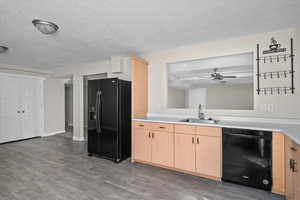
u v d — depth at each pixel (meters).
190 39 2.93
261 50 2.68
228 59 3.01
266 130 2.12
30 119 5.30
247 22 2.29
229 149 2.35
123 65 4.04
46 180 2.51
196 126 2.60
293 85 2.47
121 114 3.31
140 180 2.51
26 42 2.98
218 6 1.89
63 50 3.50
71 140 5.09
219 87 3.09
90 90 3.64
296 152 1.58
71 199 2.03
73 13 2.02
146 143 3.09
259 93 2.69
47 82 5.72
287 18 2.18
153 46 3.31
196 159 2.60
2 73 4.65
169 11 1.99
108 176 2.65
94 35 2.71
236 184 2.38
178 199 2.04
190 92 3.36
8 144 4.61
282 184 2.04
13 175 2.67
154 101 3.69
